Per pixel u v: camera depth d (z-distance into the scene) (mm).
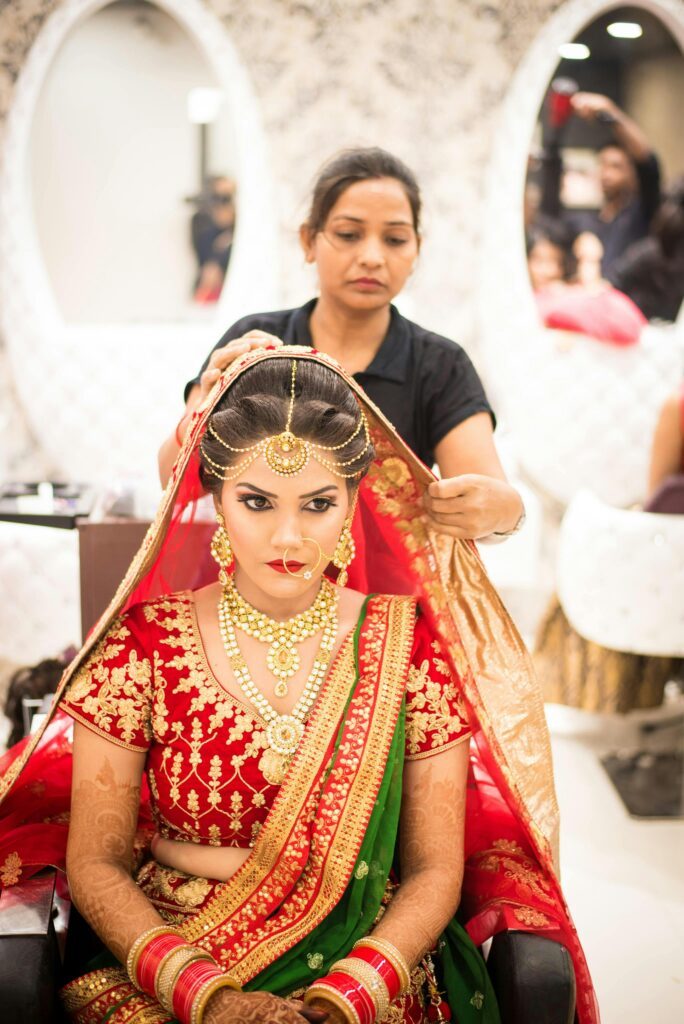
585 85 3775
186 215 3805
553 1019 1335
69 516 2695
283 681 1474
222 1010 1258
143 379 3852
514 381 3971
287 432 1396
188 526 1693
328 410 1413
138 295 3859
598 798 3076
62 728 1610
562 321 3898
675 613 3039
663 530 3010
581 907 2537
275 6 3842
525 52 3930
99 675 1462
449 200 4031
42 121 3697
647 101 3795
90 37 3646
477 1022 1451
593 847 2812
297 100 3920
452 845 1474
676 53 3756
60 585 3100
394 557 1689
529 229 3873
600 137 3816
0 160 3811
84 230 3799
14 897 1410
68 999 1411
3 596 3125
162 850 1511
